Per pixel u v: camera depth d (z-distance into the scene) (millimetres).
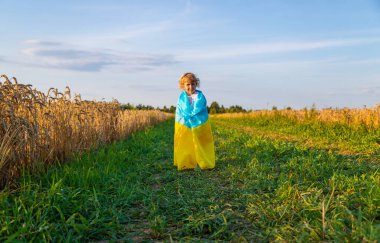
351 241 2836
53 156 6465
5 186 4641
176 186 5613
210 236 3420
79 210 3957
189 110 7184
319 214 3697
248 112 41812
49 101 6883
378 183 4801
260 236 3318
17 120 5125
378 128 14000
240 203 4445
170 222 3898
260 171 6617
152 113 26562
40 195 4102
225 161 8133
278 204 4289
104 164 6961
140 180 6180
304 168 6484
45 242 3096
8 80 5438
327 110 21188
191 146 7184
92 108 10141
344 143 11641
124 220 3967
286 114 26359
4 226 3314
